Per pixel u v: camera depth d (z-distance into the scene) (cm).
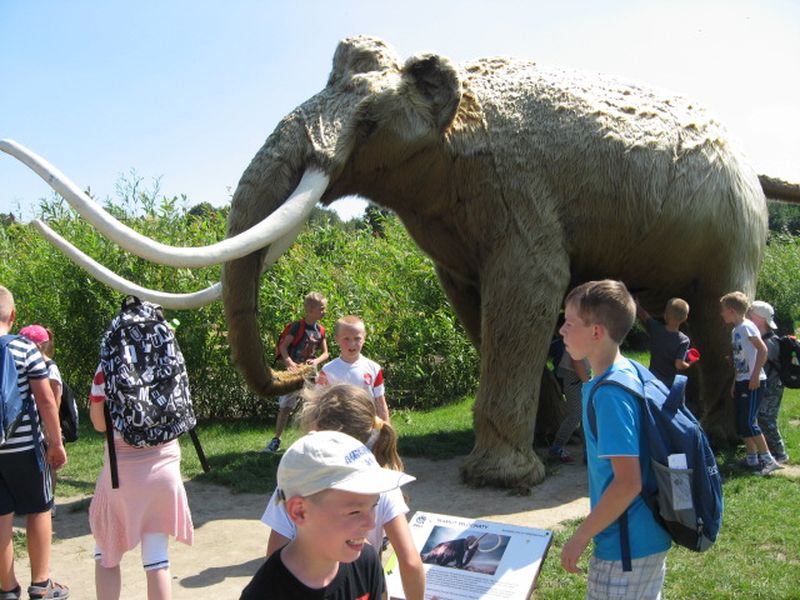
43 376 396
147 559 349
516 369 575
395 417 947
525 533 287
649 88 634
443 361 1050
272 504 249
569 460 671
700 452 252
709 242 624
